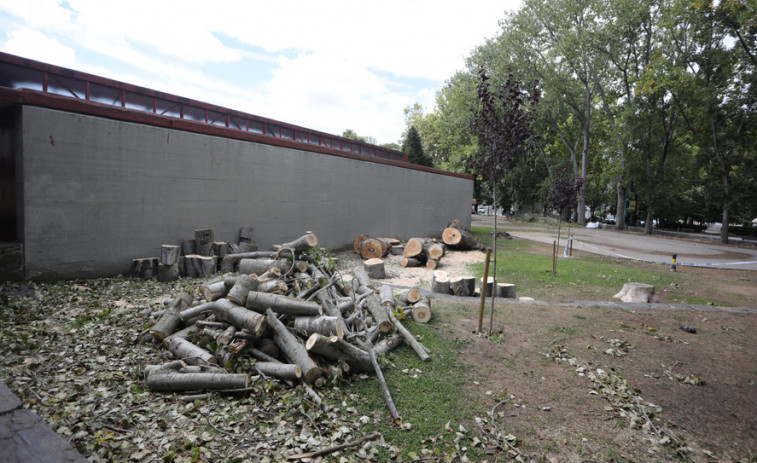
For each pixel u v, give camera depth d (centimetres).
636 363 531
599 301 898
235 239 1071
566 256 1672
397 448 319
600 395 433
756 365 541
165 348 461
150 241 876
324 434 327
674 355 568
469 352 537
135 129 838
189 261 862
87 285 725
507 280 1099
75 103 738
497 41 3591
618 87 3338
